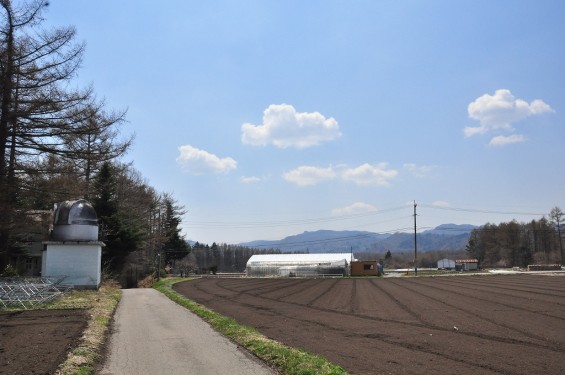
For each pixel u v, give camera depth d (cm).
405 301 2908
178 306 2603
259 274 8912
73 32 2928
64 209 3544
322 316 2112
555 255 13812
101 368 1068
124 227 5200
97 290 3441
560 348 1299
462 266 12644
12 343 1298
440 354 1202
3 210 2730
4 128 2755
